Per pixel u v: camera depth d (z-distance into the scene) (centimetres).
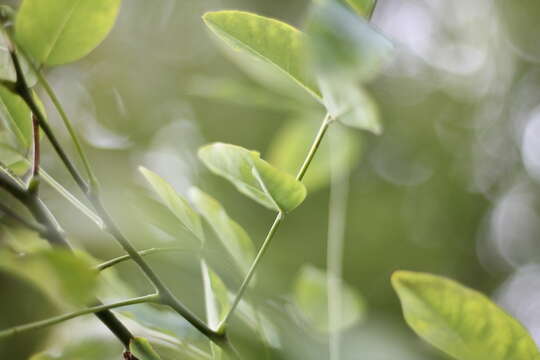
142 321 43
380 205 137
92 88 124
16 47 39
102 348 43
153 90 131
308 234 89
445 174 169
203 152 41
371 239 127
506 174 192
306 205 91
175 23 152
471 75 191
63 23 39
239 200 83
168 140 100
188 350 43
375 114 40
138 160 88
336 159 46
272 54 40
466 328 39
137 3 153
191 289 49
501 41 199
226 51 48
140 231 46
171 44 149
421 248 142
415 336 52
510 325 39
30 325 37
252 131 117
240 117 117
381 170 150
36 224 39
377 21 175
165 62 145
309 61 37
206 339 43
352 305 47
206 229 46
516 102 199
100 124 116
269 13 135
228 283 46
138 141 106
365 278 112
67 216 50
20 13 39
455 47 188
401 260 129
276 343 45
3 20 39
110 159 88
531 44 199
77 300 35
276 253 80
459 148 174
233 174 41
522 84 200
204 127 115
